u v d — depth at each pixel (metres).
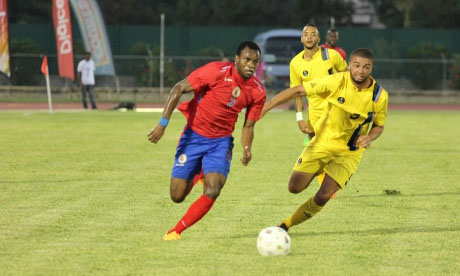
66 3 79.19
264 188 27.92
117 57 94.38
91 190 26.77
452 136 50.72
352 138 20.12
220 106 18.75
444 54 103.00
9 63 76.44
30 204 23.92
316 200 19.73
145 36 104.19
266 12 121.44
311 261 17.28
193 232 20.23
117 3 118.94
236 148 42.47
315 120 27.08
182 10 121.25
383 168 34.22
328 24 122.06
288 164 34.84
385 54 102.81
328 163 20.48
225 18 120.06
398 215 23.09
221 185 18.98
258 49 18.34
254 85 18.88
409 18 122.56
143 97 95.62
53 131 49.28
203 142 19.17
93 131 49.84
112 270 16.23
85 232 20.02
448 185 29.31
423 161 36.84
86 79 75.19
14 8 116.12
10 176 29.80
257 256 17.66
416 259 17.62
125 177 29.97
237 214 22.84
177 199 19.81
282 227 20.06
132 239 19.25
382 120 19.91
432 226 21.48
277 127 56.53
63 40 80.56
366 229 21.00
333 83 19.41
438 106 94.31
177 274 15.99
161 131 18.56
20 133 47.47
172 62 96.69
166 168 32.69
